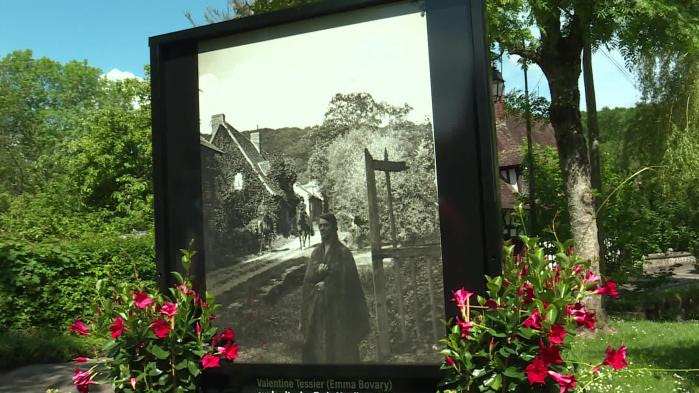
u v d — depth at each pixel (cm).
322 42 415
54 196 3331
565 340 344
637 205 1631
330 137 411
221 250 434
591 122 1548
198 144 443
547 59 1148
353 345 399
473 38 376
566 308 333
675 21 985
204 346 402
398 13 396
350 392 399
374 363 392
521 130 3094
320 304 408
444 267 379
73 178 3353
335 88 411
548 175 1560
